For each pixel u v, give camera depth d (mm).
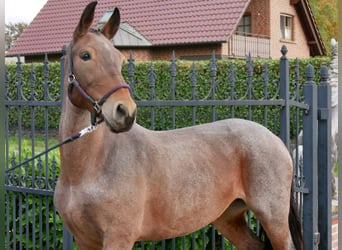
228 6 19359
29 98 4516
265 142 3475
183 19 19734
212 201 3383
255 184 3422
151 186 3141
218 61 10695
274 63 10852
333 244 5508
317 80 11828
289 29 23094
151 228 3201
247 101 3955
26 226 4715
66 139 2971
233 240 3852
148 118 7801
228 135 3486
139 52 19406
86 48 2816
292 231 3617
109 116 2703
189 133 3445
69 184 3061
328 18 31234
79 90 2848
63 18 22734
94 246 3150
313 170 4277
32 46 21938
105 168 2990
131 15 20953
